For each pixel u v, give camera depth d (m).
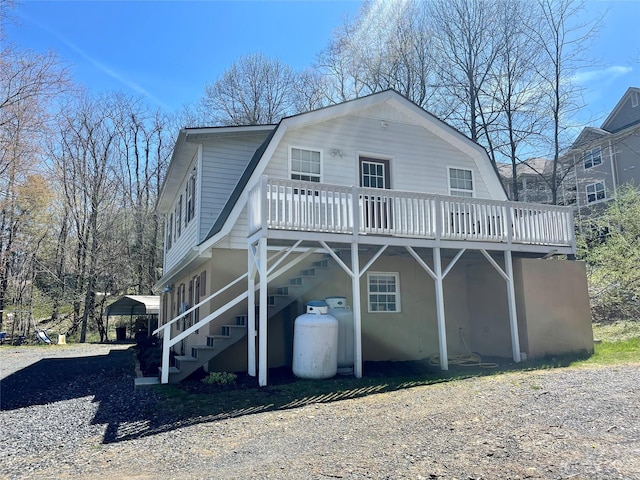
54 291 26.59
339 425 5.02
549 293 10.14
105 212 28.61
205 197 10.58
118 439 4.93
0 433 5.36
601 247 16.36
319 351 8.04
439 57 24.59
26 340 22.86
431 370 8.84
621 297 14.52
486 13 22.62
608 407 5.36
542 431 4.47
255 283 9.67
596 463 3.56
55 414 6.30
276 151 10.23
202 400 6.54
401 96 11.45
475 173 12.33
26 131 21.98
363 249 9.60
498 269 9.64
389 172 11.42
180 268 11.59
